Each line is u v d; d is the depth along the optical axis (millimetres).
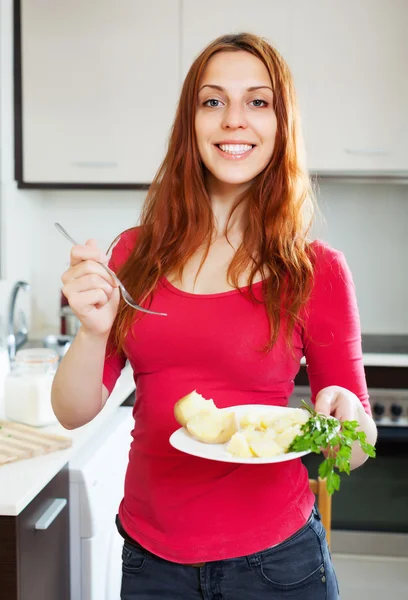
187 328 1135
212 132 1189
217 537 1100
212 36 2750
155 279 1189
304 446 949
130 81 2787
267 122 1190
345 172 2791
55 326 3242
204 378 1146
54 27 2779
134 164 2826
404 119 2756
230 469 1112
